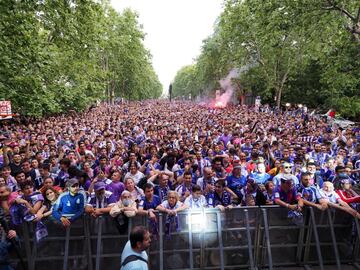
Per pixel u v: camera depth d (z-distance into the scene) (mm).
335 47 19344
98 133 17766
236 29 37625
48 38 19188
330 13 16500
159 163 10055
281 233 6160
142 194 6371
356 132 17547
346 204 6328
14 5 12898
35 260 5613
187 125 22234
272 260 6172
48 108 24391
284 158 9773
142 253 3877
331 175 9328
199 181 7602
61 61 24297
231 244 6008
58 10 14750
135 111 46969
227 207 5988
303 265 6258
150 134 16359
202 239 5902
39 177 8500
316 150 11906
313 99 42594
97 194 6746
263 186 6777
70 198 5652
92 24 17203
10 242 5430
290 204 6254
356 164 10523
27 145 11938
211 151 11227
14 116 23484
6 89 16125
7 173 7766
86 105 37062
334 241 6133
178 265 5852
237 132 16359
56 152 11047
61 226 5648
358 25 16281
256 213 6086
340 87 21625
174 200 5926
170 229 5812
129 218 5699
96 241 5711
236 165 7840
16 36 13906
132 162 8977
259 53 40031
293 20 16891
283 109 48188
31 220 5543
